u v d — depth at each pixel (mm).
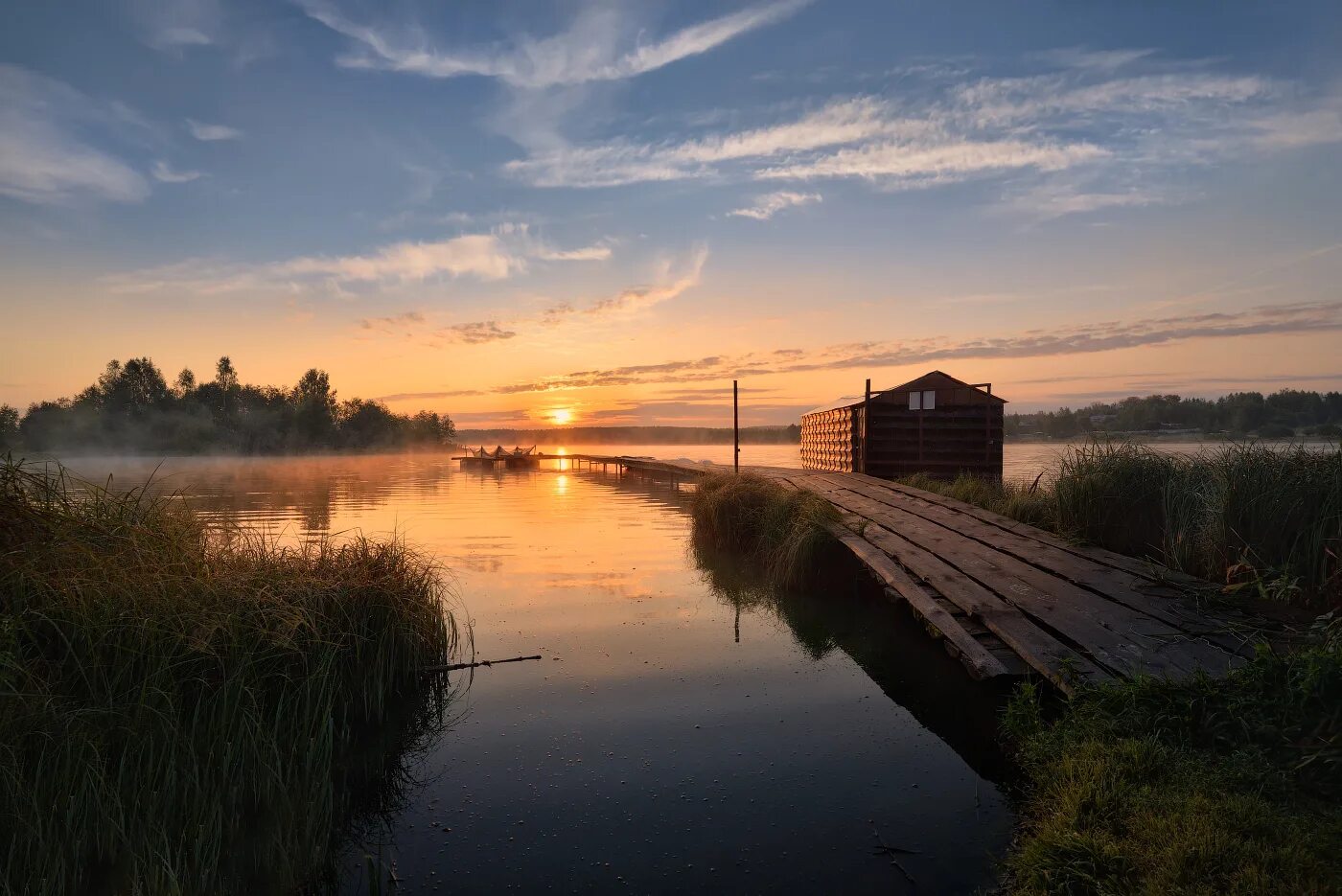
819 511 9367
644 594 8039
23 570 3648
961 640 4754
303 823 3293
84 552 4020
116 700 3525
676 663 5633
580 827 3303
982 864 2930
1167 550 6078
